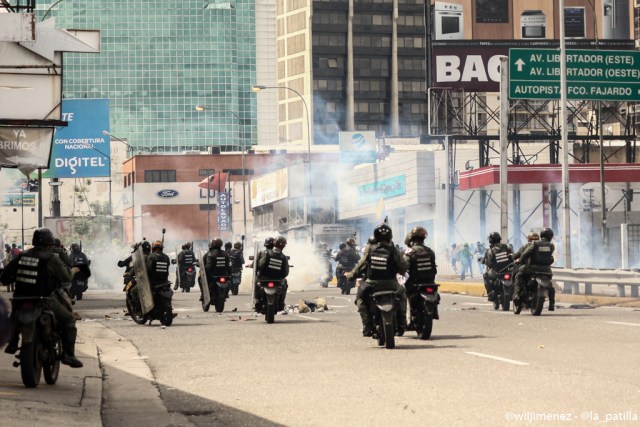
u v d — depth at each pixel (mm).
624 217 89625
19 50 42312
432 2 106375
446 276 88312
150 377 19484
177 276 65500
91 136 76688
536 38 109875
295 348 23969
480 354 20906
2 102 42188
